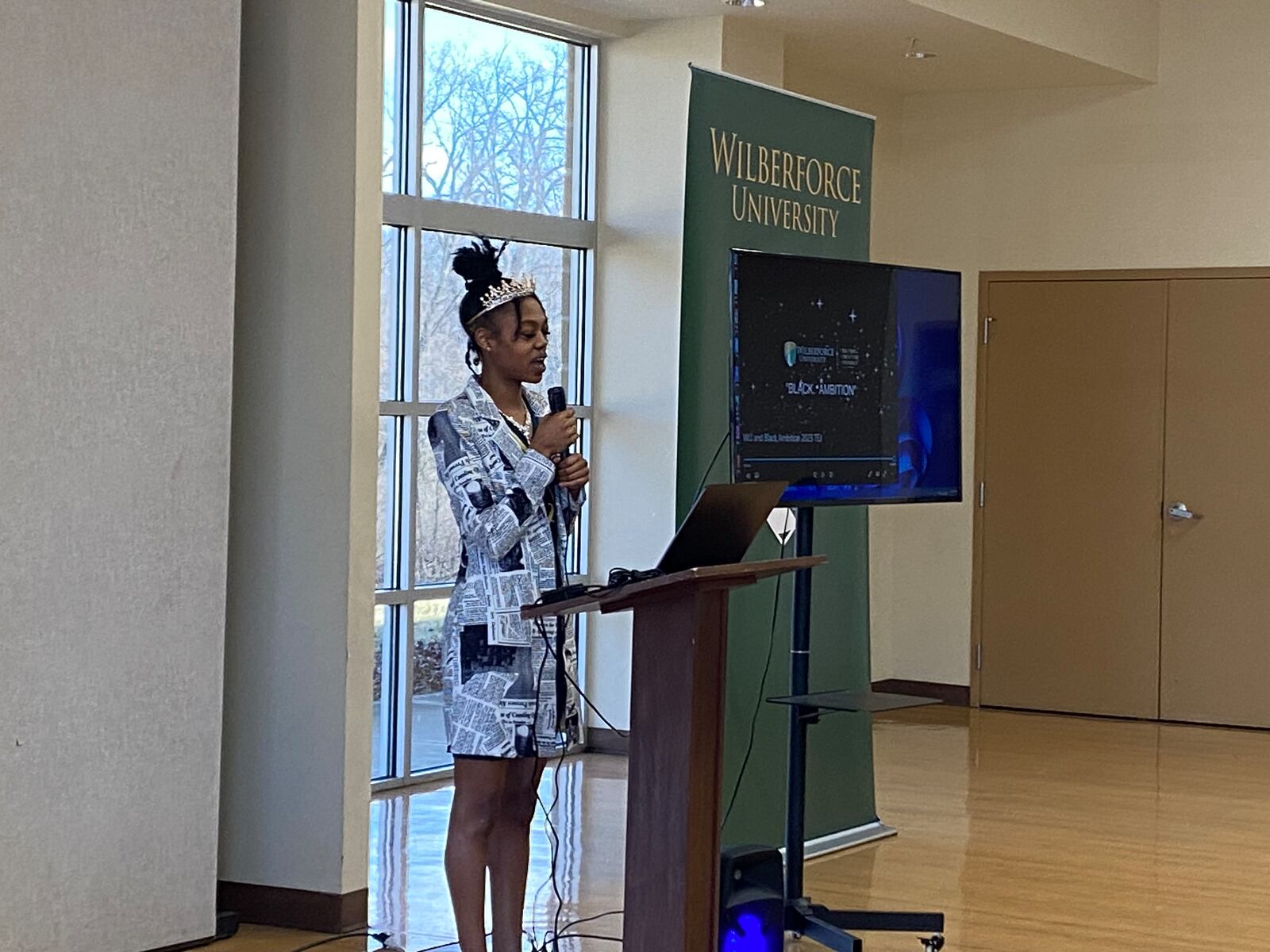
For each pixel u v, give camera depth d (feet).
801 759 16.78
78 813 15.11
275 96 16.94
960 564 33.42
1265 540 30.99
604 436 26.76
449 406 13.88
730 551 11.55
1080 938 16.92
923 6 25.38
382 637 23.82
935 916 16.44
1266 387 30.91
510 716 13.48
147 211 15.46
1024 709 32.94
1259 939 16.98
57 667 14.90
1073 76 31.07
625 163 26.53
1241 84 30.83
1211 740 29.71
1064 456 32.53
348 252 16.66
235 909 17.06
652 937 11.43
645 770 11.50
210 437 16.07
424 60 23.99
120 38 15.16
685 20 26.05
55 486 14.84
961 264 33.22
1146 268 31.68
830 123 20.54
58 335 14.82
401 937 16.49
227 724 17.11
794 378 16.25
